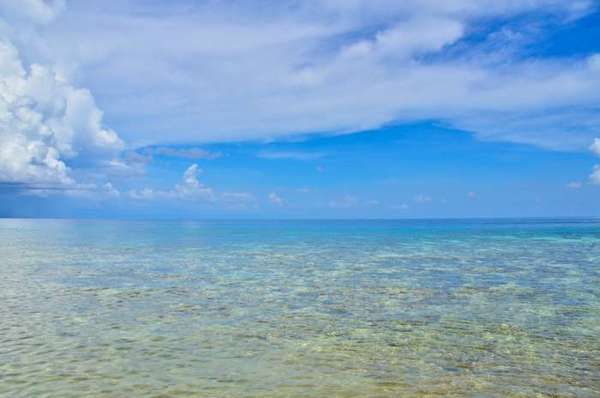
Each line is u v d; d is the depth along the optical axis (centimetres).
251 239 5366
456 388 819
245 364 934
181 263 2708
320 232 7450
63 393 786
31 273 2244
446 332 1180
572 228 8844
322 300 1581
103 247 4012
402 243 4556
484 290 1773
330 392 799
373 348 1045
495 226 10625
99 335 1134
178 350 1020
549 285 1897
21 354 984
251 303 1530
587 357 991
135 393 788
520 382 848
